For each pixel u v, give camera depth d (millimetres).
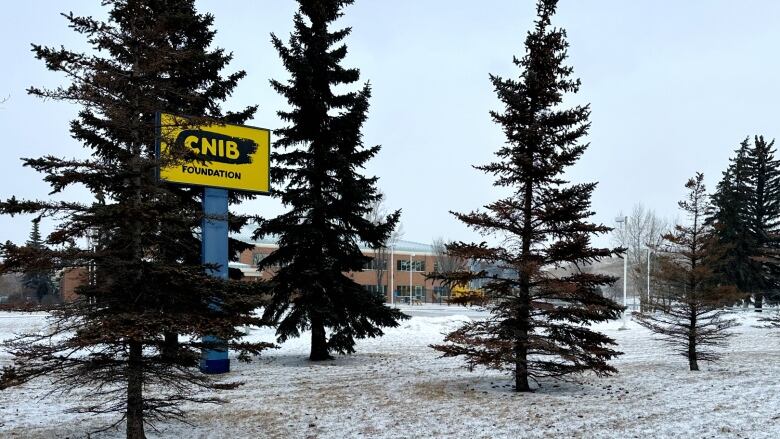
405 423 10695
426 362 20359
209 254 17250
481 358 13688
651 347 25891
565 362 20281
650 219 73312
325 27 20953
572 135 13617
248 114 19047
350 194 20453
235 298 8414
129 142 8641
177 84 16203
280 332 19750
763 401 11672
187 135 17453
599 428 9844
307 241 19703
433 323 34188
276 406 12453
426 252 93750
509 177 14078
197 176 17516
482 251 13539
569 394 13688
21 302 7984
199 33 17203
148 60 8414
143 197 8555
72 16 7816
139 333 7430
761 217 48750
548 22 14078
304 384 15578
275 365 19703
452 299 13891
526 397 13227
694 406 11469
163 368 8398
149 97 8633
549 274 14219
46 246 7672
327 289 20000
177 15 8570
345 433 10016
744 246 47281
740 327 37062
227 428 10453
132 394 8328
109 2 8305
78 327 7734
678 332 18406
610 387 14641
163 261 8445
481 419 10859
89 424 10719
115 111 7922
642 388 14242
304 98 19844
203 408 12266
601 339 13711
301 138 20719
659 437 9094
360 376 17094
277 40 20297
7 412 11859
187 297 8406
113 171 8062
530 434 9602
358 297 20125
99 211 7445
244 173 18484
